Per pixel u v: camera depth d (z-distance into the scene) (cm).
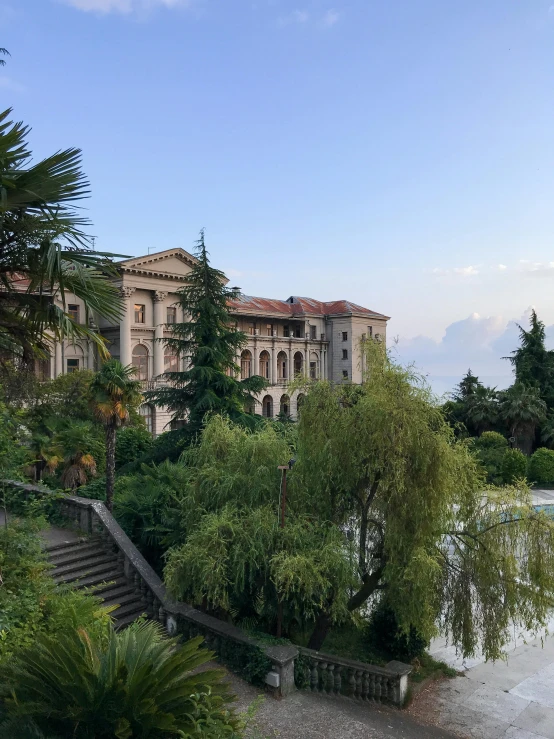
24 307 951
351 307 7050
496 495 1305
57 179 816
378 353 1300
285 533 1197
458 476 1271
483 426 5134
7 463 1194
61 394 2806
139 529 1642
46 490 1291
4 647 805
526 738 1181
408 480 1205
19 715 621
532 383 5709
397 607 1227
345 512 1361
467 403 5275
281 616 1220
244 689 1103
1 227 780
